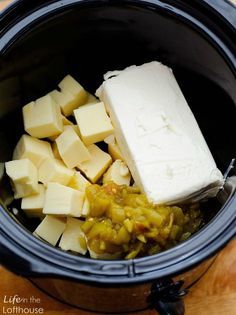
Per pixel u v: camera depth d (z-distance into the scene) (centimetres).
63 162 30
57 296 30
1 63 28
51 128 30
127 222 26
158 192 28
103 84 31
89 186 28
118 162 30
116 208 27
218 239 22
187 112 30
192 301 30
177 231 27
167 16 28
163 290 24
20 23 27
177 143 29
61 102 32
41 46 29
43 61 31
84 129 30
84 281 22
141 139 29
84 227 27
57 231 29
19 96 31
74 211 28
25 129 30
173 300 25
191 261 22
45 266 22
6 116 30
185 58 31
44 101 31
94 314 31
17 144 31
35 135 30
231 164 29
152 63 31
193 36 28
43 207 29
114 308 30
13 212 29
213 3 27
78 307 30
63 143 30
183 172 29
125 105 30
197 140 30
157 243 27
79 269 22
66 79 32
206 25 27
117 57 33
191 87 32
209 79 30
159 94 30
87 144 31
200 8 27
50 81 32
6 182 29
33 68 30
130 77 31
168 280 23
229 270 31
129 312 30
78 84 32
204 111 32
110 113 31
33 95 32
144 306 29
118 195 28
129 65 33
